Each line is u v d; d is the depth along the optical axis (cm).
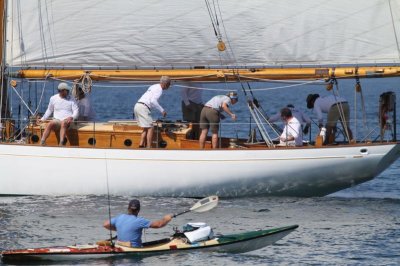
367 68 7519
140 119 7350
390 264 5666
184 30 7581
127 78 7575
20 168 7375
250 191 7506
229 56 7594
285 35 7562
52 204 7169
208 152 7356
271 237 5919
